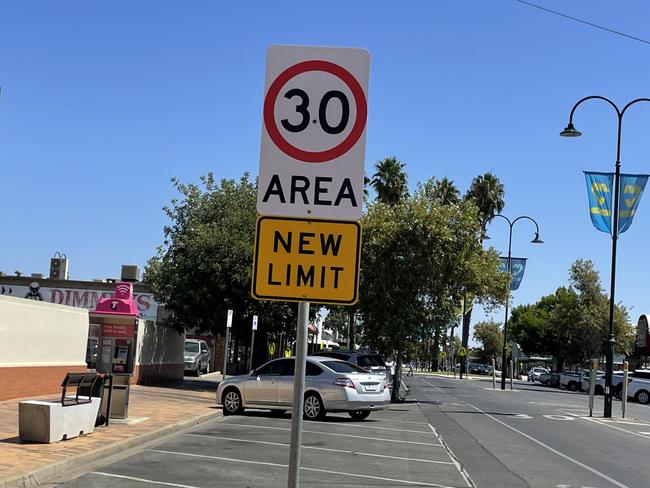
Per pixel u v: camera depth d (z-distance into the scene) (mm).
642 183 24047
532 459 12648
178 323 29188
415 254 27328
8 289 40281
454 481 10078
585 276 62625
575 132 23797
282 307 28547
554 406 28297
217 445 12500
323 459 11461
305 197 3914
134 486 8789
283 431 14859
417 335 27484
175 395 22344
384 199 50781
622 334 60969
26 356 17266
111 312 15188
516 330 90750
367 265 27500
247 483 9258
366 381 17953
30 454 9859
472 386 46750
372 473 10430
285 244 3898
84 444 11055
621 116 24219
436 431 16469
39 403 10914
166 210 29453
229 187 29875
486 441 15000
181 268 28031
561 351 72062
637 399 39844
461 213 28047
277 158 3941
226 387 18391
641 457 13805
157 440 12805
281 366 18234
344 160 3920
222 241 27656
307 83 3969
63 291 40344
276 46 3996
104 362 15211
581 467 12008
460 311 33312
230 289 27625
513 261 41125
